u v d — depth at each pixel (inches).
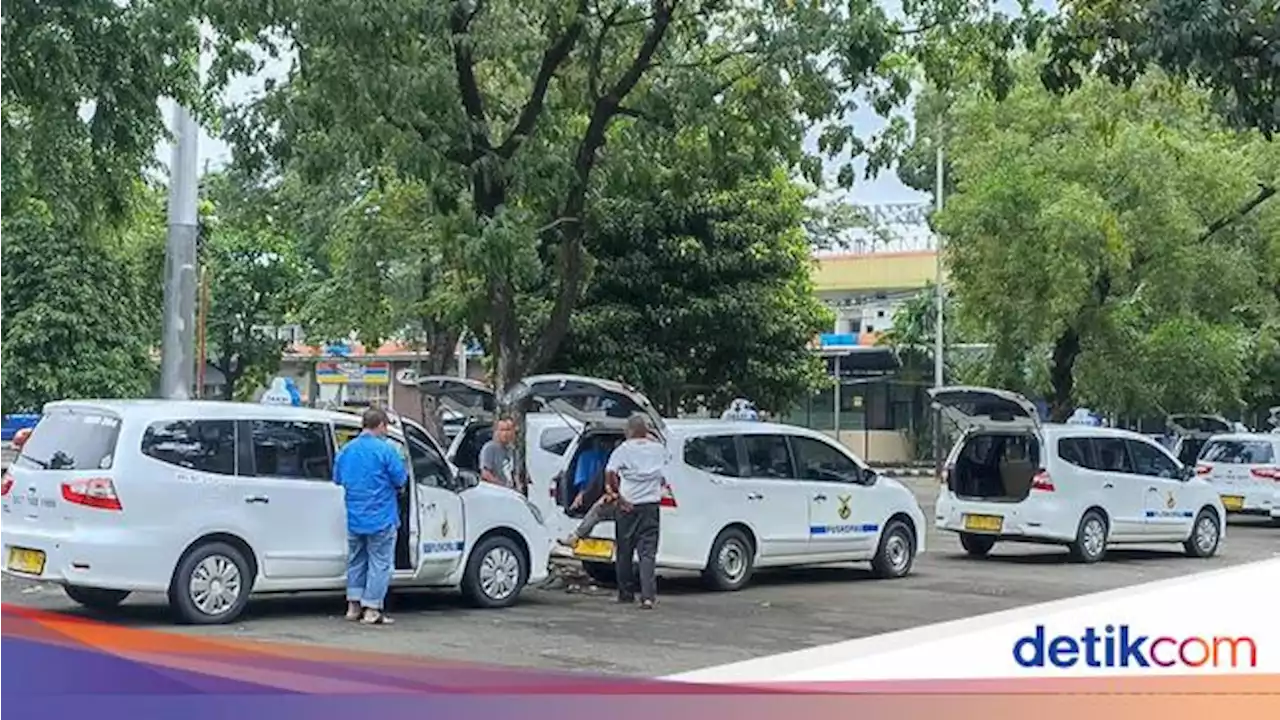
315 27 520.4
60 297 1374.3
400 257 1013.2
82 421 457.7
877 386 1882.4
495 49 605.9
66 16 603.2
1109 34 510.0
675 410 1031.0
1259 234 1040.2
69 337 1376.7
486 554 527.5
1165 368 1035.3
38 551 445.7
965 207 946.7
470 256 572.7
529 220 620.4
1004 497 741.9
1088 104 939.3
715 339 968.9
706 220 936.3
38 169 654.5
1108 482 747.4
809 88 653.9
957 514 753.6
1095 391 1032.8
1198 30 423.2
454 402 692.1
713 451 594.9
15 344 1358.3
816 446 637.3
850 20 617.6
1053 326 949.2
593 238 908.0
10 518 460.8
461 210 594.2
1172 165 941.8
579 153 663.8
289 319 1780.3
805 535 618.2
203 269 1322.6
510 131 661.9
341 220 1040.8
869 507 645.3
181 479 450.9
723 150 695.7
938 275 1578.5
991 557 770.2
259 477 469.1
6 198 682.8
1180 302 965.8
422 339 1487.5
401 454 490.3
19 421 1428.4
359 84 530.9
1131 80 517.3
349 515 476.1
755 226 957.8
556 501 609.0
